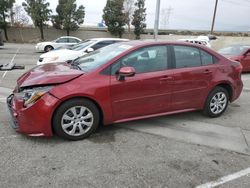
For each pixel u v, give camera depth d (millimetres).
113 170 3561
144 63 4758
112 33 46500
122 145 4277
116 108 4543
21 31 42000
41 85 4102
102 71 4418
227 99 5820
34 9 41125
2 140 4277
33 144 4180
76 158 3822
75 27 43750
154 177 3439
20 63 14312
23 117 4074
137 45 4781
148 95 4762
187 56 5215
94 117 4418
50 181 3273
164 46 4980
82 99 4262
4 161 3672
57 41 23312
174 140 4535
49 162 3689
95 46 11102
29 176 3354
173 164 3770
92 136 4555
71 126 4297
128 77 4547
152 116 4957
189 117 5680
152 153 4059
